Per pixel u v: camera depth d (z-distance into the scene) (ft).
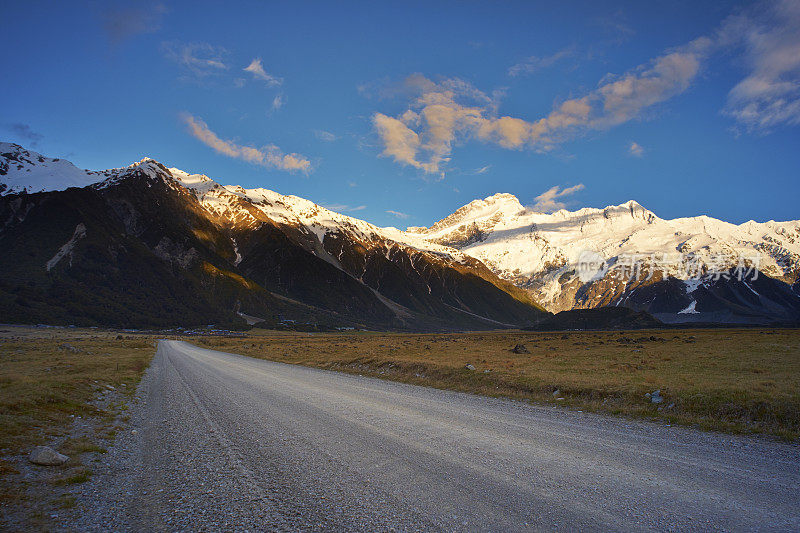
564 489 27.12
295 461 34.40
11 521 23.82
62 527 23.25
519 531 21.16
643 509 23.93
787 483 28.35
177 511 25.41
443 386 85.20
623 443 39.14
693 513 23.38
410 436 41.70
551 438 40.96
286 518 23.75
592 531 21.08
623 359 111.75
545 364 105.09
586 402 62.49
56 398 62.13
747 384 59.21
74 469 33.94
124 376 104.42
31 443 40.04
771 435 42.01
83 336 408.26
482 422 48.67
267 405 62.28
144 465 35.47
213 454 37.78
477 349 175.11
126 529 23.00
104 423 52.95
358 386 85.05
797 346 127.34
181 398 73.51
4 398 56.65
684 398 55.67
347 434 42.96
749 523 22.16
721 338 204.13
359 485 28.48
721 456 34.94
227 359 179.01
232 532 22.22
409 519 22.98
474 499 25.63
